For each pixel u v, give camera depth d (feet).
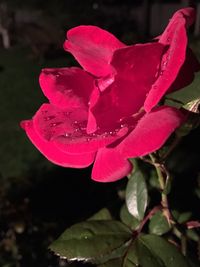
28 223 1.09
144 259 0.44
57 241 0.47
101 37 0.42
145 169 0.63
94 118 0.37
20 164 2.79
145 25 7.16
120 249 0.52
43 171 1.68
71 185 1.47
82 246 0.46
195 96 0.44
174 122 0.34
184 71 0.37
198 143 0.73
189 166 0.67
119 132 0.37
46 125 0.41
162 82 0.34
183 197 0.62
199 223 0.48
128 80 0.37
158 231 0.54
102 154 0.39
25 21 8.18
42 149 0.42
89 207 1.27
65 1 6.85
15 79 5.49
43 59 6.10
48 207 1.26
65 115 0.42
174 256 0.44
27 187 1.19
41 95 4.64
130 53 0.35
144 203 0.52
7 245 1.10
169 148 0.44
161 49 0.36
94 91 0.38
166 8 6.95
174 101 0.43
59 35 5.78
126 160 0.37
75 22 6.61
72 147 0.38
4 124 3.72
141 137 0.34
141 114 0.39
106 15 7.14
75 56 0.44
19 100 4.50
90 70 0.43
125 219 0.55
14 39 7.90
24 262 1.11
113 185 1.16
